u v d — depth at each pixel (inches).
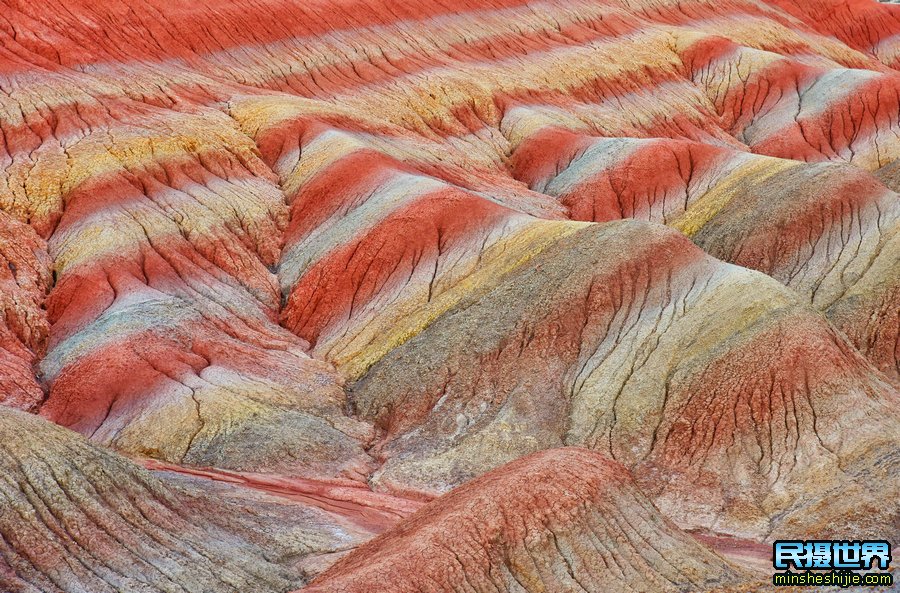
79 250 1668.3
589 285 1467.8
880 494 1085.8
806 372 1258.6
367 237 1759.4
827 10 4067.4
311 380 1521.9
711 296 1424.7
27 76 2073.1
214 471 1266.0
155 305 1558.8
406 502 1205.1
